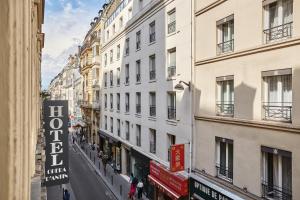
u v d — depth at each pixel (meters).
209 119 14.48
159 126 20.20
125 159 28.91
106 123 36.53
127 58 27.28
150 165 20.22
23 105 1.76
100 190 24.53
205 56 14.96
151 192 21.22
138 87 24.34
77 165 34.28
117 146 30.17
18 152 1.47
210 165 14.50
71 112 76.88
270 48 10.81
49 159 12.23
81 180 27.59
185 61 16.70
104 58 37.12
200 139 15.45
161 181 18.34
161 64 19.81
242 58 12.31
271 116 10.97
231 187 12.84
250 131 11.86
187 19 16.45
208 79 14.72
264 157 11.35
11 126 1.39
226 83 13.70
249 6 11.89
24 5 1.90
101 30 38.69
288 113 10.36
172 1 18.20
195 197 15.08
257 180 11.48
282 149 10.38
